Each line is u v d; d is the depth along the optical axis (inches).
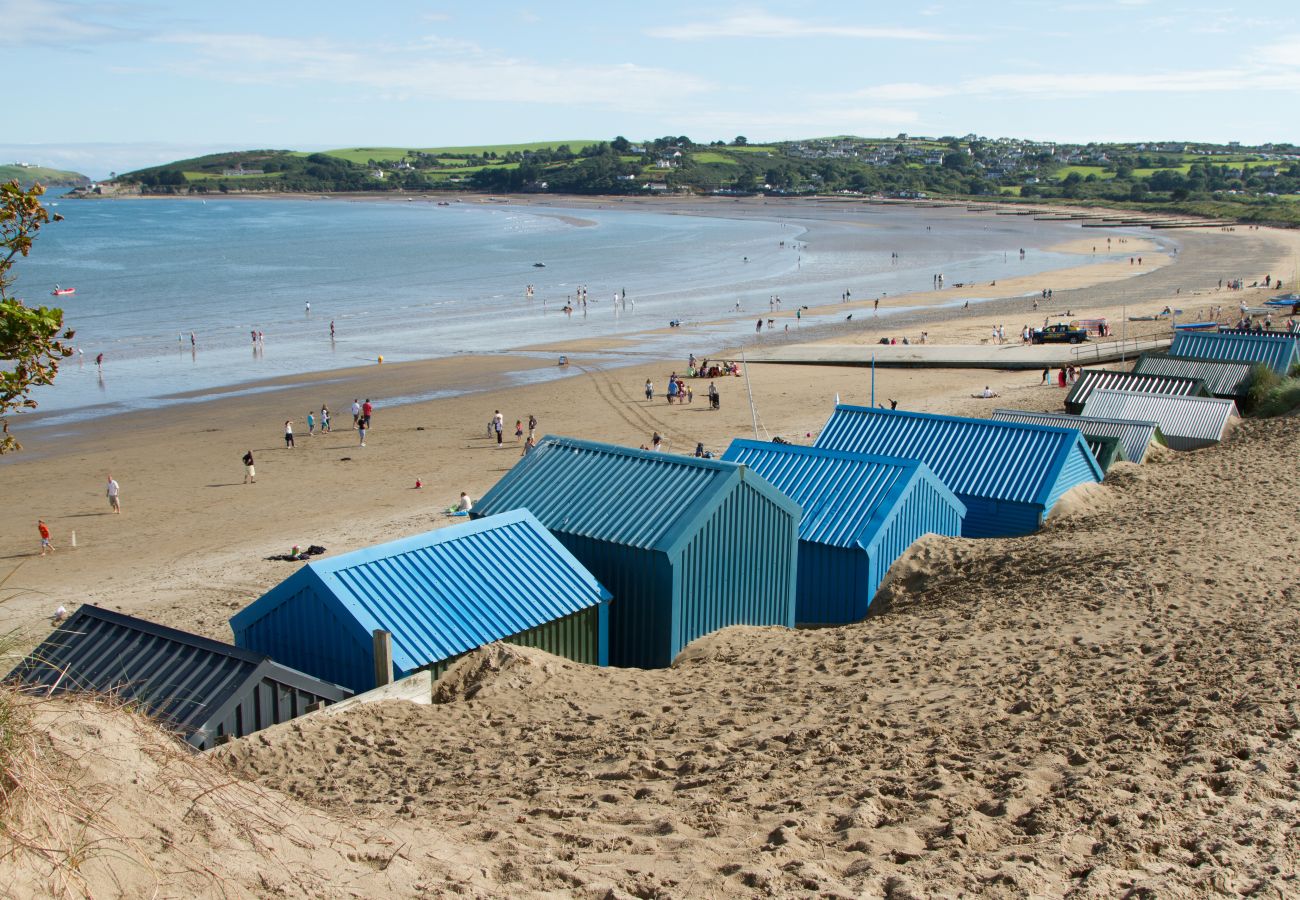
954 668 579.8
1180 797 384.2
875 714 504.7
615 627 699.4
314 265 5787.4
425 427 2094.0
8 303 354.0
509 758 458.6
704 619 711.7
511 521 685.9
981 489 1036.5
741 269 5482.3
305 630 597.9
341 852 302.0
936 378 2534.5
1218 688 506.9
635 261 5925.2
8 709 260.4
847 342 3078.2
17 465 1815.9
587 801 396.5
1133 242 6943.9
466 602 616.4
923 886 313.4
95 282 4953.3
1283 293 3981.3
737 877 316.5
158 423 2139.5
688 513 697.0
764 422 2102.6
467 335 3385.8
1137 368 1769.2
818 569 850.8
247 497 1606.8
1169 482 1141.7
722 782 413.1
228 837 279.7
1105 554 820.6
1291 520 912.9
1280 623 618.5
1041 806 377.1
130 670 516.7
